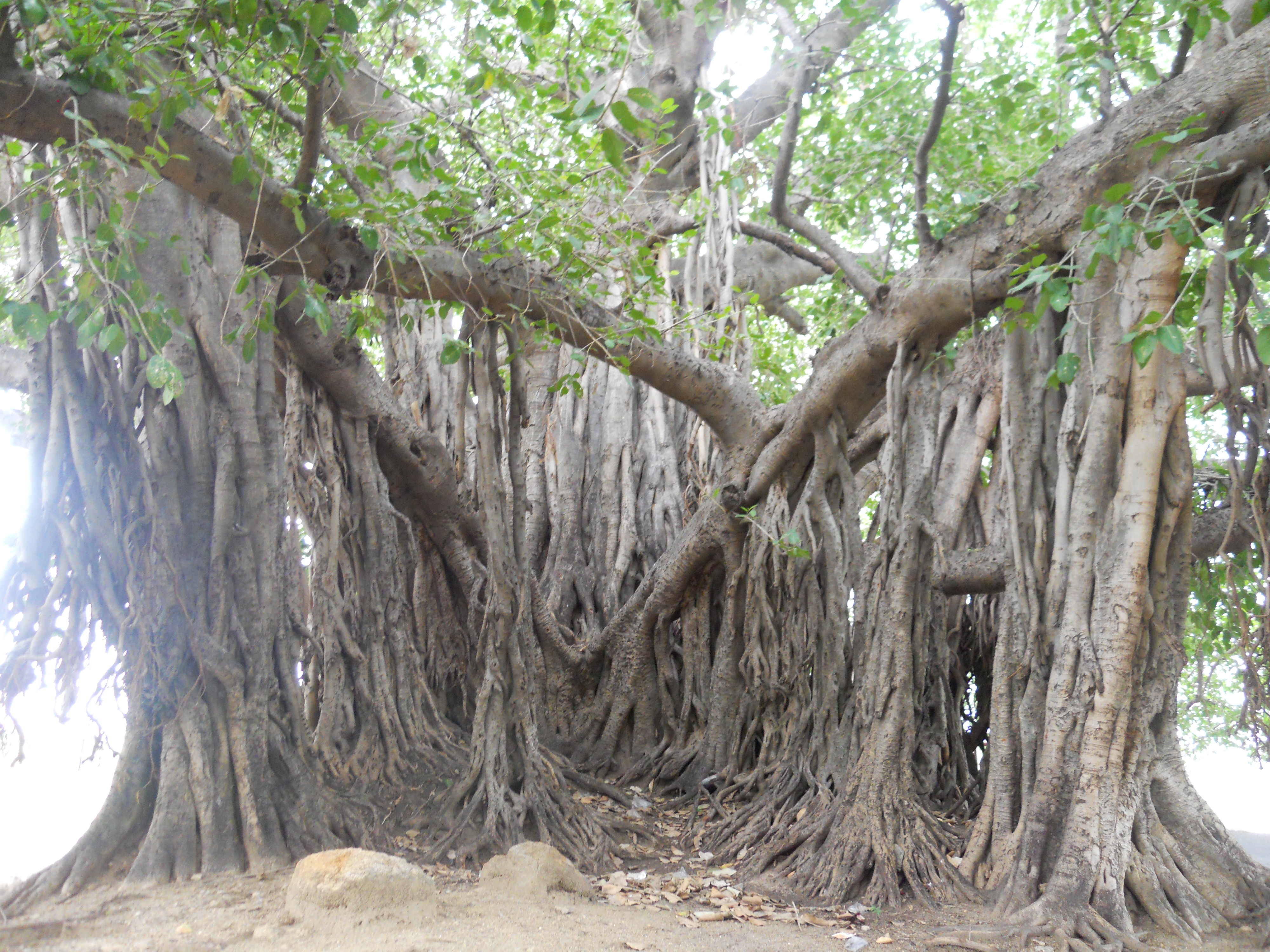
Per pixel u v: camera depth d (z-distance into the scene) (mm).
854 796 6543
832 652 7770
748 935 5109
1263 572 6273
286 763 6309
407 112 8938
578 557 10695
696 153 11703
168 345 6305
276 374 8258
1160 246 5141
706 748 8875
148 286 6215
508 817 6625
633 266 7457
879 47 9844
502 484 7461
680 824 8000
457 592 9734
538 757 7223
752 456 8609
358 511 8078
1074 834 5469
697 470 10672
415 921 4699
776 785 7598
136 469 6176
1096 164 6105
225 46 4848
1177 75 6086
